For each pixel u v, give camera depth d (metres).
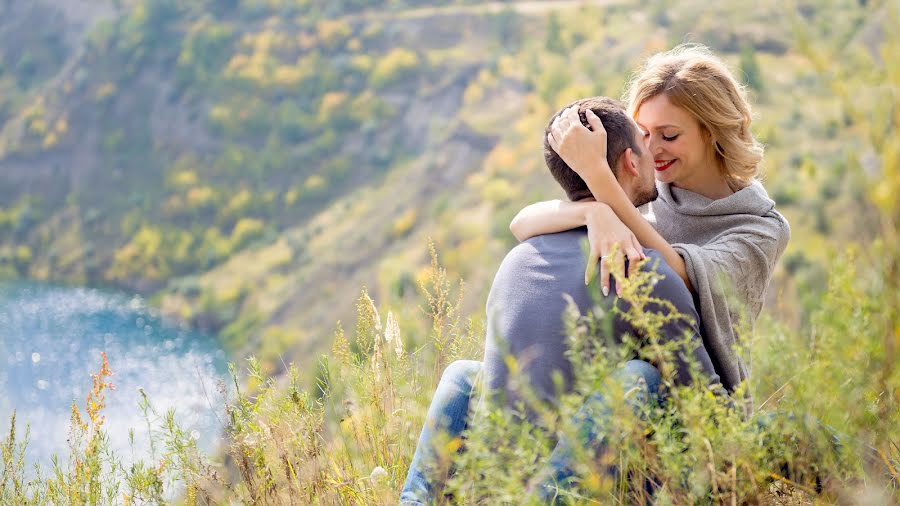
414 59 120.00
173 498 1.69
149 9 130.75
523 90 104.12
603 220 1.85
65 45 136.75
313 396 1.88
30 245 110.88
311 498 1.74
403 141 112.94
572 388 1.66
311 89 121.38
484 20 124.75
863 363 1.26
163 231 108.81
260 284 90.94
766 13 89.31
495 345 1.78
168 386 58.50
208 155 117.88
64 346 73.25
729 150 2.17
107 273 104.88
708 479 1.35
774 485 1.62
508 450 1.36
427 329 2.12
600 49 102.31
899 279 1.13
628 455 1.41
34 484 1.80
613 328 1.69
